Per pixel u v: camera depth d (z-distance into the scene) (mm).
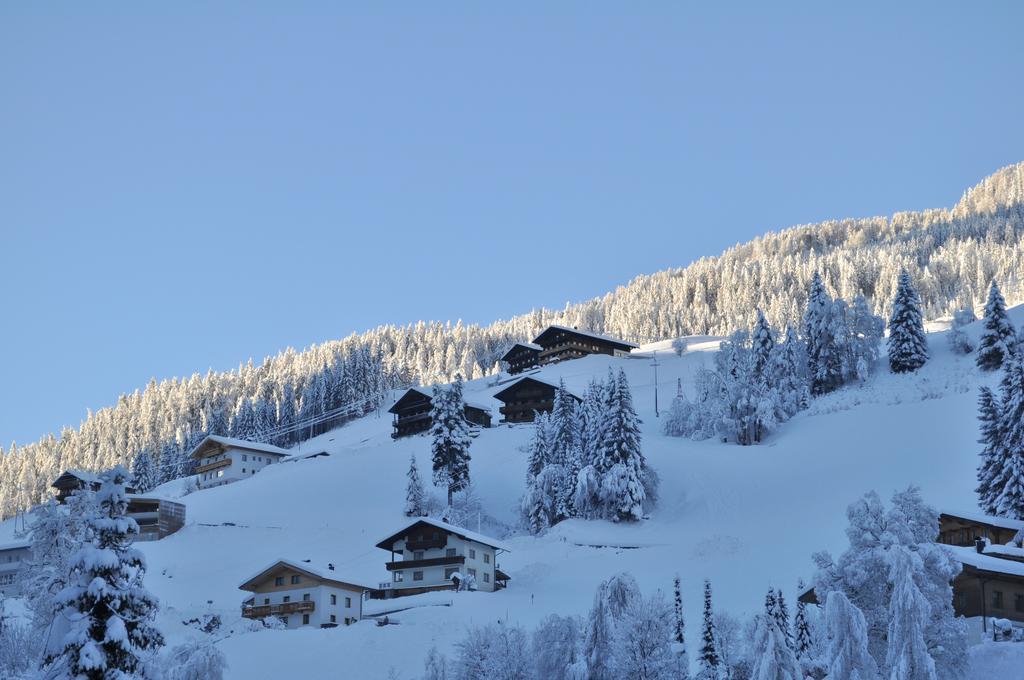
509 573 120188
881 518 64188
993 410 118312
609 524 137875
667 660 59281
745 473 146875
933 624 59656
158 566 136625
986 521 93938
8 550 137875
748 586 99750
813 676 57500
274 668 84312
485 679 63000
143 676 39812
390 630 92188
